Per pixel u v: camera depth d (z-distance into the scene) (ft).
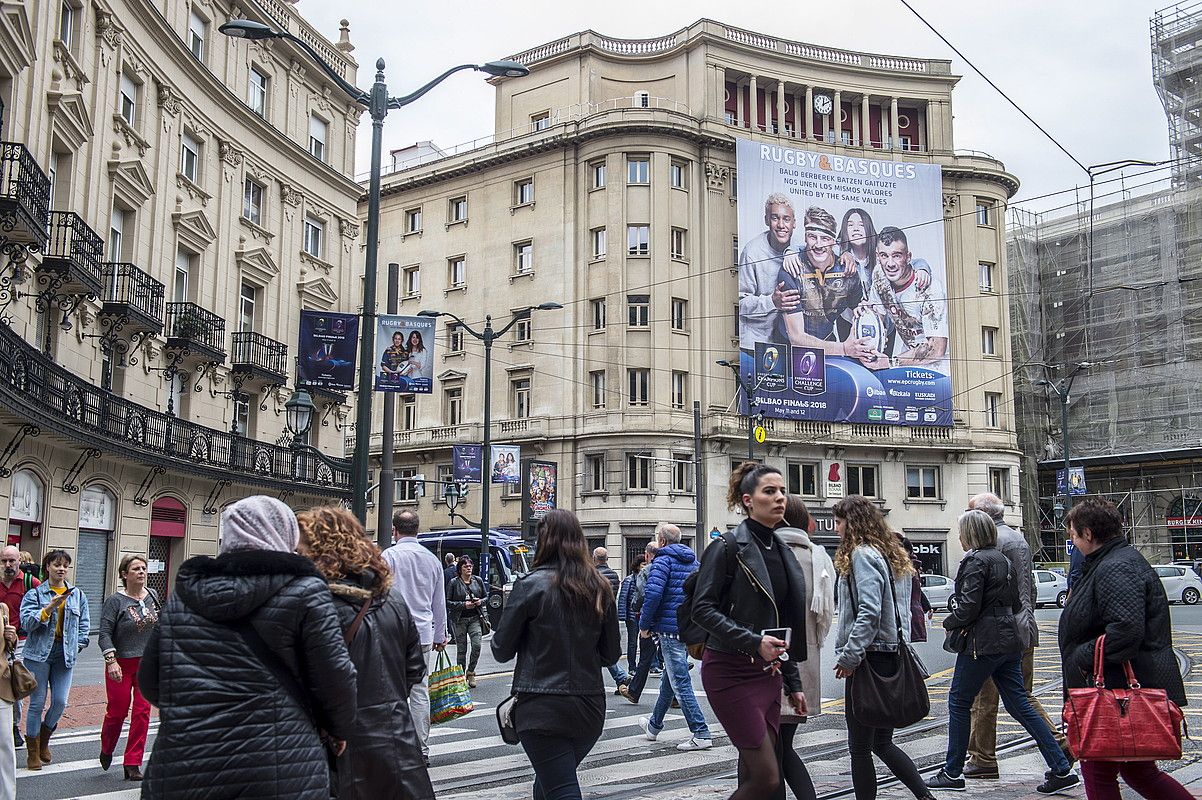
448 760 30.48
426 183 167.63
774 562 18.16
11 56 62.80
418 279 167.84
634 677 40.70
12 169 60.44
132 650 28.86
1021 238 174.91
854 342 148.56
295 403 52.70
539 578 18.69
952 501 152.87
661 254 144.46
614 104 158.51
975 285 158.10
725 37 152.76
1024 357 170.60
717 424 141.59
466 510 155.22
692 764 28.55
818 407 145.69
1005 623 22.98
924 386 150.71
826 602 20.43
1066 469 135.95
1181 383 154.20
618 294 144.46
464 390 158.92
